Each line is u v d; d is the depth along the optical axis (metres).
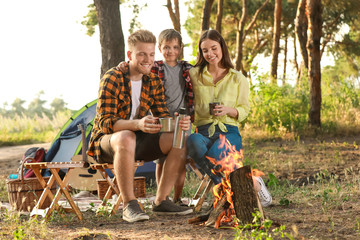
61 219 4.03
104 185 5.74
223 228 3.27
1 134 21.98
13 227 3.57
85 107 7.18
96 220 3.98
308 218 3.54
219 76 4.52
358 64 27.92
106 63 8.43
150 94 4.21
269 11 25.89
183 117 3.68
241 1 25.42
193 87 4.51
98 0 8.45
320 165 7.41
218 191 3.45
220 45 4.48
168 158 3.92
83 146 4.08
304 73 15.53
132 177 3.72
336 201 4.23
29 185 4.92
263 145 11.05
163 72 4.71
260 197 4.24
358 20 25.36
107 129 3.81
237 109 4.30
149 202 4.73
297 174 6.71
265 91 14.24
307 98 14.72
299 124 13.09
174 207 4.02
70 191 6.50
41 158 6.79
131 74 4.09
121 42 8.48
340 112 13.84
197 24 24.66
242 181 3.18
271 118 13.74
